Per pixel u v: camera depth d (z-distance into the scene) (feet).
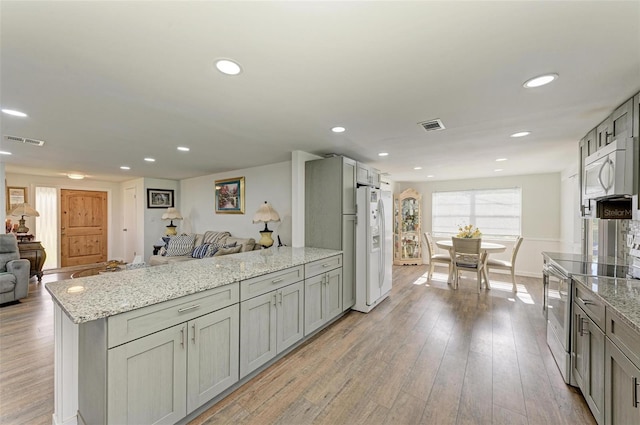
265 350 7.29
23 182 18.75
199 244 17.95
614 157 5.91
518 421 5.52
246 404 6.04
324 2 3.38
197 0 3.33
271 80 5.48
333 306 10.38
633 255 7.34
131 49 4.39
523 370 7.30
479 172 17.40
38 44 4.22
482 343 8.81
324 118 7.68
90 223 21.79
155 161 14.07
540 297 13.57
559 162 13.92
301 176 11.74
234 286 6.46
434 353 8.18
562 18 3.67
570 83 5.58
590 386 5.54
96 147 10.95
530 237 18.02
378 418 5.63
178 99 6.37
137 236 21.02
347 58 4.70
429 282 16.52
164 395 5.09
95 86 5.68
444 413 5.75
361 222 11.61
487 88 5.82
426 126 8.34
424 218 22.43
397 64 4.89
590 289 5.43
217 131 8.87
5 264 12.72
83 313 4.22
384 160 13.66
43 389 6.47
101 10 3.50
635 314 4.10
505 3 3.41
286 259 8.96
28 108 6.84
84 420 5.18
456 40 4.18
